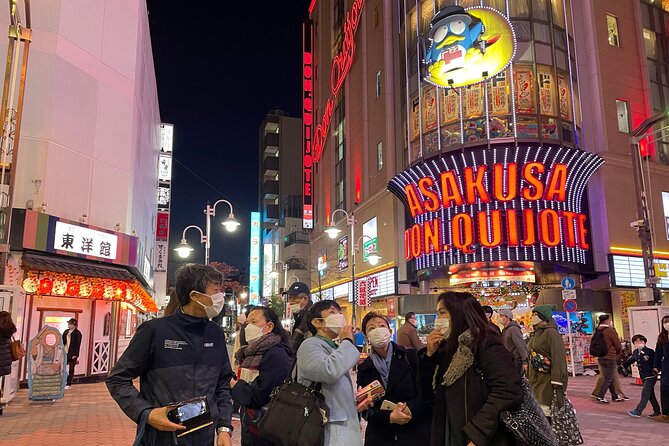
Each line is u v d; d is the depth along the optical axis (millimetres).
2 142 14031
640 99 28234
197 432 3223
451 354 3674
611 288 25750
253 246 69688
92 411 11758
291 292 5977
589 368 20719
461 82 25266
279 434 3662
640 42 28969
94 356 18344
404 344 8836
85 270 17156
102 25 19641
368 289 28656
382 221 32719
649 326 15328
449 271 26078
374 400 4602
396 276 30438
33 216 15461
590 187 26547
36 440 8648
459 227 24156
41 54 17203
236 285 62438
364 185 36156
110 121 19641
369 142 35844
